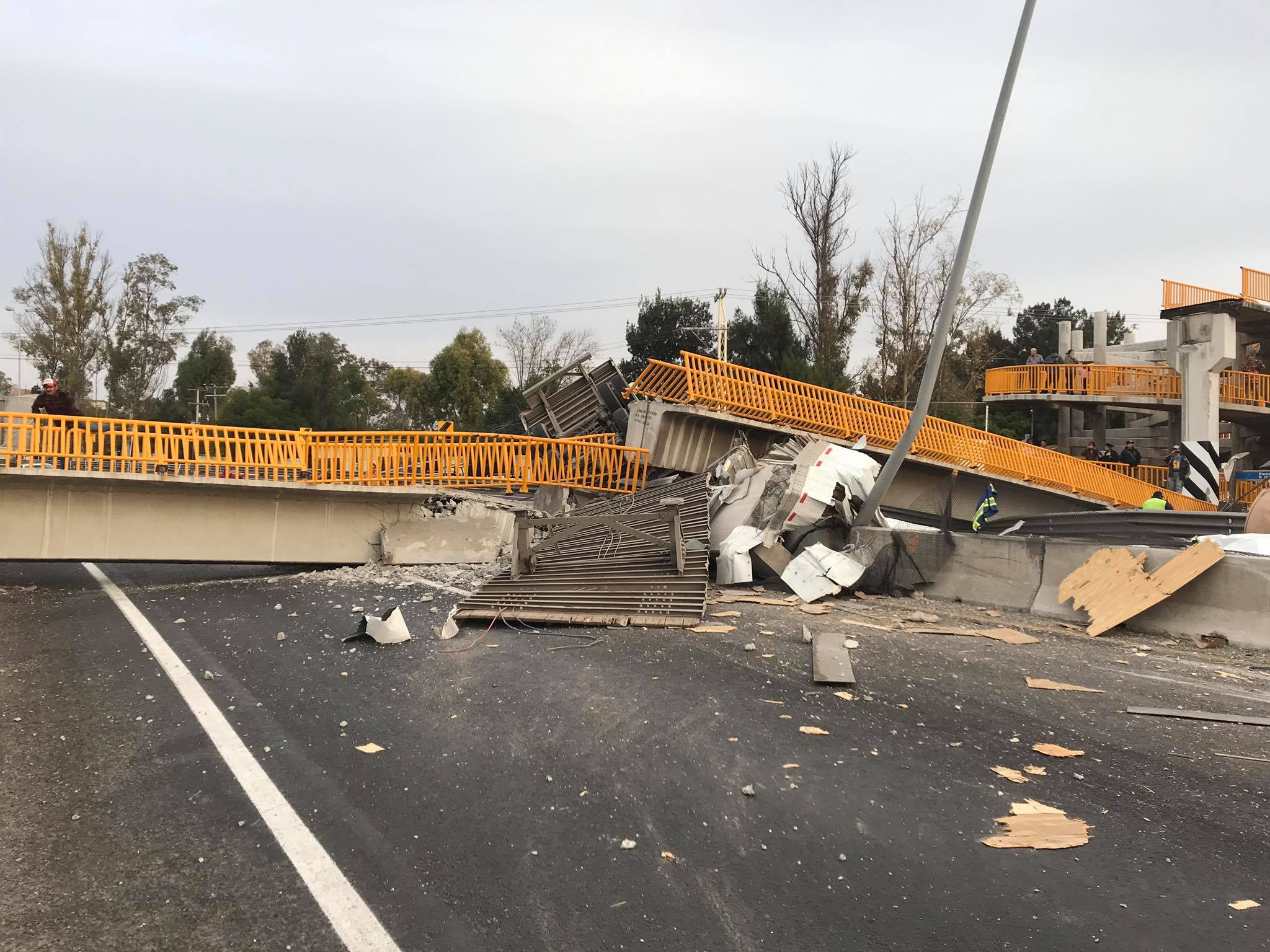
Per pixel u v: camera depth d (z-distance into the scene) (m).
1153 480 27.36
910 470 21.67
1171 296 29.05
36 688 6.50
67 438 11.84
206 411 75.50
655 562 10.30
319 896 3.41
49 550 12.02
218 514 13.00
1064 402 30.80
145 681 6.65
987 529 16.12
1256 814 4.22
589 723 5.50
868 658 7.22
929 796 4.41
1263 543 8.55
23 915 3.26
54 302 55.19
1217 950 3.06
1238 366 32.22
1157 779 4.66
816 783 4.57
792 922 3.25
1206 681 6.72
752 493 12.88
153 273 60.94
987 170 9.94
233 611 9.80
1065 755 4.98
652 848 3.84
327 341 75.19
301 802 4.33
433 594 10.88
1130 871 3.64
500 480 15.20
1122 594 8.73
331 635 8.35
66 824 4.09
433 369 60.34
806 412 19.91
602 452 16.56
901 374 42.25
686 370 18.39
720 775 4.67
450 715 5.71
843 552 11.36
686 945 3.08
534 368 68.50
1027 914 3.31
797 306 40.81
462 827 4.05
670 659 7.16
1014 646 7.91
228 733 5.38
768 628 8.53
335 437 13.64
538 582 10.15
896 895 3.45
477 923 3.22
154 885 3.50
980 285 43.12
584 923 3.23
